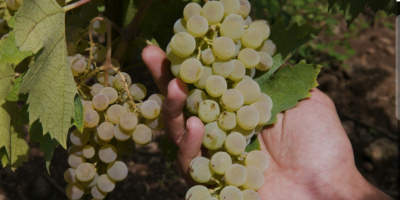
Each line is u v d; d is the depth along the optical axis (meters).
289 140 0.56
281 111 0.56
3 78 0.49
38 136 0.50
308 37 0.53
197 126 0.48
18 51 0.46
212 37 0.50
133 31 0.54
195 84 0.49
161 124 0.52
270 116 0.50
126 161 1.29
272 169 0.56
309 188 0.54
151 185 1.22
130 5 0.63
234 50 0.48
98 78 0.52
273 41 0.54
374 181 1.34
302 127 0.55
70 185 0.54
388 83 1.65
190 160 0.51
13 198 1.11
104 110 0.51
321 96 0.58
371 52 1.77
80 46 0.53
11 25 0.47
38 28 0.44
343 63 1.67
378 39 1.83
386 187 1.32
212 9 0.48
